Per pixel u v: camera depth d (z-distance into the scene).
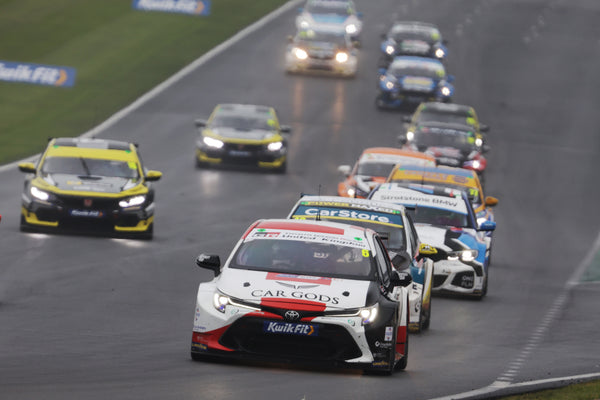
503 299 74.06
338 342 40.44
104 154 88.12
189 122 149.62
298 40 185.25
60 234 83.62
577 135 164.88
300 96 170.50
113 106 154.50
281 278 41.97
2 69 166.62
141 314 57.53
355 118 160.50
